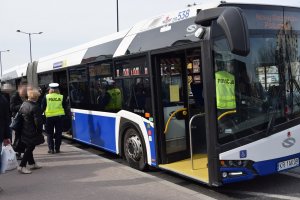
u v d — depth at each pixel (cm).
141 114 783
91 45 1056
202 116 775
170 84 751
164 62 745
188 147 771
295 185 679
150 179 703
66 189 666
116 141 896
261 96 603
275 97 612
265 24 613
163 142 738
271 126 604
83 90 1088
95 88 1005
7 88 1051
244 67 595
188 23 649
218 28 586
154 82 736
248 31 558
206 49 585
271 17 618
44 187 684
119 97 870
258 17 609
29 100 799
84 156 951
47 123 1010
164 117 741
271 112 608
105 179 718
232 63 590
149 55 740
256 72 602
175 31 677
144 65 762
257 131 598
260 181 711
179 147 761
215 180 589
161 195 607
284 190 652
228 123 587
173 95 753
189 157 770
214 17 566
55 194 641
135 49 796
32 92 795
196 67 737
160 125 737
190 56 747
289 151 619
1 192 661
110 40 941
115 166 822
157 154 739
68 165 853
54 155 984
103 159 900
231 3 602
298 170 779
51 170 811
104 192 638
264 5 615
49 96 1016
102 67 957
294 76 630
